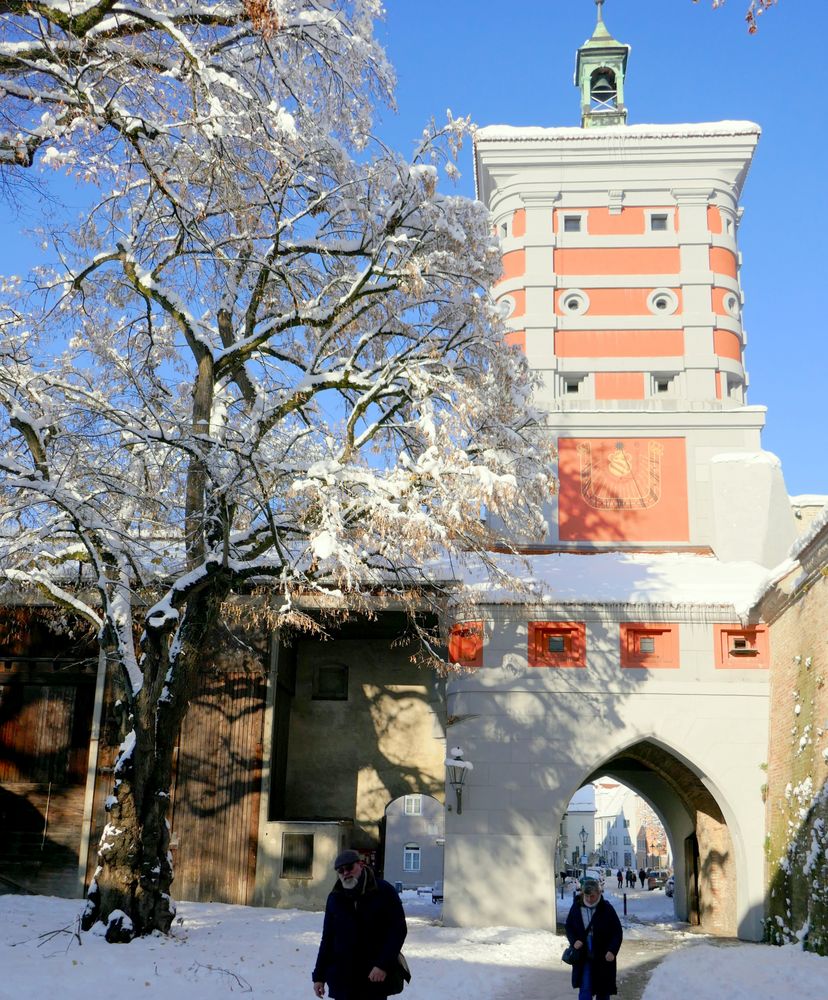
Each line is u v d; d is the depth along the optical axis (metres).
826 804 18.33
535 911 22.91
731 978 14.38
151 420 17.14
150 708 15.80
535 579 24.67
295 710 28.56
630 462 31.19
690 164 34.56
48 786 25.31
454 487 15.73
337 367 18.41
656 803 31.78
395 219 17.42
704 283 33.34
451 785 23.67
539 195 34.50
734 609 24.23
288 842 24.67
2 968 12.19
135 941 14.82
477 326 17.70
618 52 39.31
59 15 12.47
